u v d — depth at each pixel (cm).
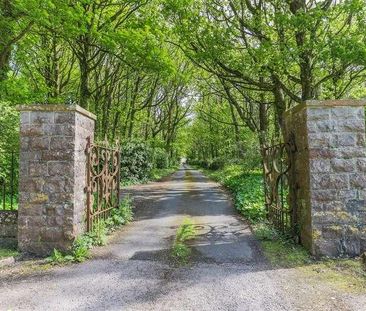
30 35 1202
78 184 630
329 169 580
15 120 930
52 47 1714
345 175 579
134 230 789
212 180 2325
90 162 686
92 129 718
